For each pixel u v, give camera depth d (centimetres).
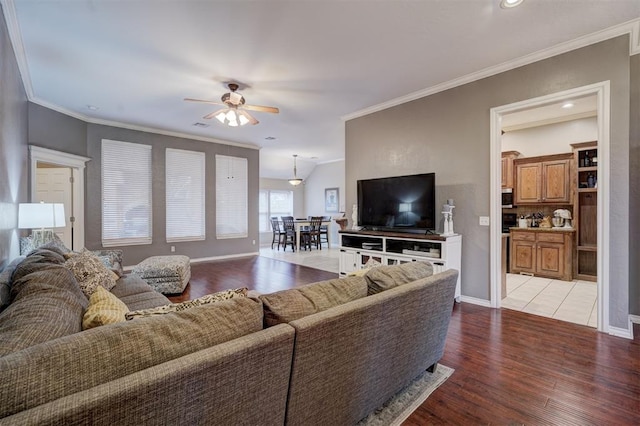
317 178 1088
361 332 153
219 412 105
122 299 259
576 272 498
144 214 604
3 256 270
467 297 384
